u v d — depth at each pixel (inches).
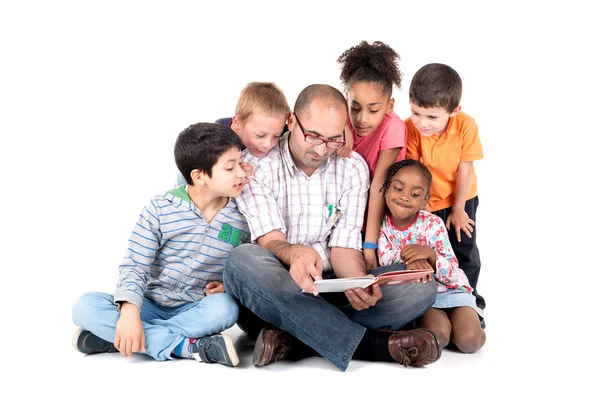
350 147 129.6
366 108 131.3
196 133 121.7
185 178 125.3
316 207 128.9
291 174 127.8
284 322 115.0
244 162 126.3
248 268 114.7
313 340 113.7
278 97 128.0
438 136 139.7
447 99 130.4
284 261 115.7
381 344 117.1
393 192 128.8
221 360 114.7
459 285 132.6
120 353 122.0
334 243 129.6
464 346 125.7
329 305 114.3
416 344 114.6
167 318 126.0
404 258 124.6
